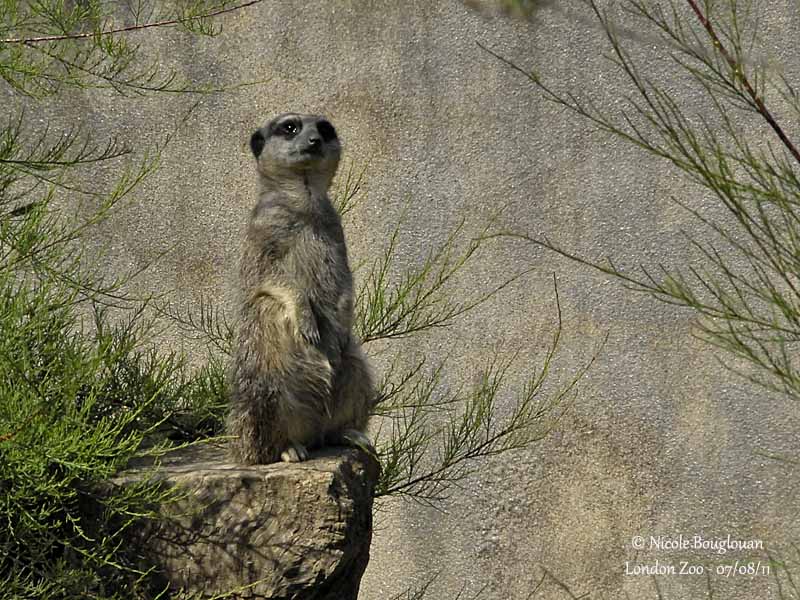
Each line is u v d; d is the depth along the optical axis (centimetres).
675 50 1069
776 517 1044
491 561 1089
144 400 873
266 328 777
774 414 1045
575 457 1078
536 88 1101
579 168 1092
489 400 965
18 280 918
